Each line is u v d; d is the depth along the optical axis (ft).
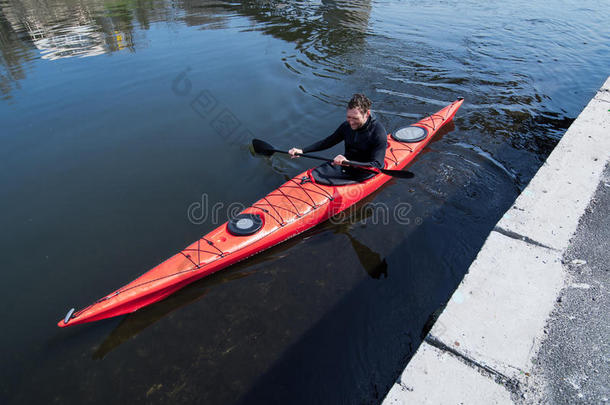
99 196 14.53
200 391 8.57
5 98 21.45
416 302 10.49
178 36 30.96
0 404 8.45
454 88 23.16
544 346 7.02
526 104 21.39
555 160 12.09
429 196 14.51
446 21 35.35
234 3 41.39
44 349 9.55
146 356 9.34
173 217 13.57
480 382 6.57
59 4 40.91
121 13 37.65
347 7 39.65
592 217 9.82
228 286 11.13
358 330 9.78
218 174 15.72
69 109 20.29
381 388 8.59
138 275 11.43
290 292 10.86
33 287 11.12
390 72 25.13
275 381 8.73
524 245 9.11
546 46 29.73
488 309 7.68
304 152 14.06
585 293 7.93
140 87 22.62
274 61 26.32
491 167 16.12
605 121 14.33
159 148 17.26
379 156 12.26
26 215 13.70
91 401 8.48
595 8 40.27
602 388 6.42
